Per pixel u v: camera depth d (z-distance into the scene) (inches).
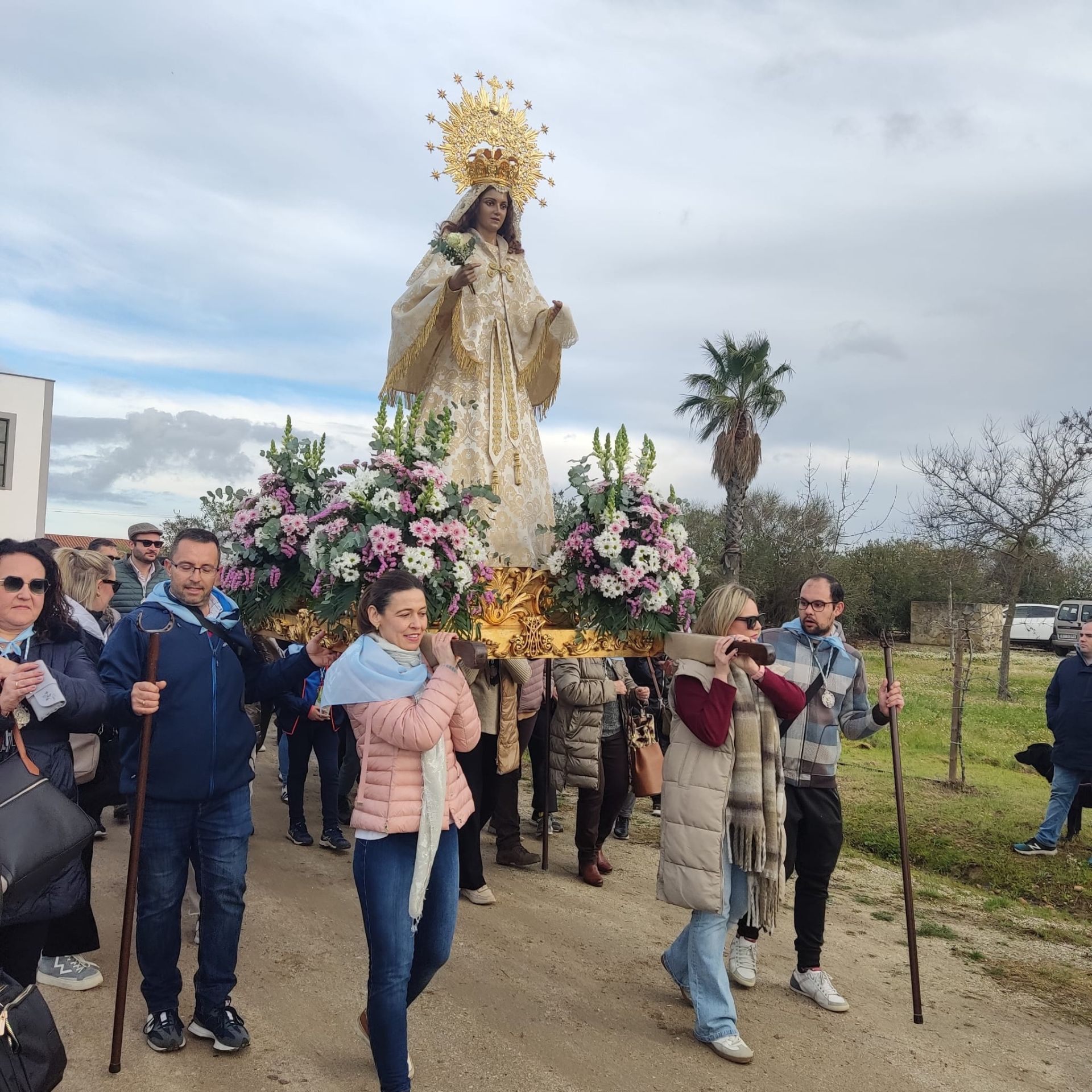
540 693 271.0
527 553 223.1
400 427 179.5
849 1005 177.2
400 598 132.0
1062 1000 185.8
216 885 145.4
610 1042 156.8
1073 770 272.7
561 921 215.5
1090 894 247.8
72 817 119.4
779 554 1113.4
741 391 922.1
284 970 178.2
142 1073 137.6
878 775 393.4
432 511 169.9
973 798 348.2
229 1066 141.3
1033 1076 154.0
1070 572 1396.4
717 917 156.5
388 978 124.3
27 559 134.4
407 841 127.9
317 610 163.3
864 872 267.9
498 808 260.1
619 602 186.9
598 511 187.3
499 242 234.1
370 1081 139.4
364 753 130.0
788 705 163.6
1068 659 281.0
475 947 196.2
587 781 239.0
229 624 152.6
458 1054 149.7
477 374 222.8
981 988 189.6
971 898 248.2
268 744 434.0
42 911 125.5
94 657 149.0
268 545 180.7
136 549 313.3
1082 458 749.9
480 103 230.1
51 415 1020.5
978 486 779.4
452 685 128.7
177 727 142.3
